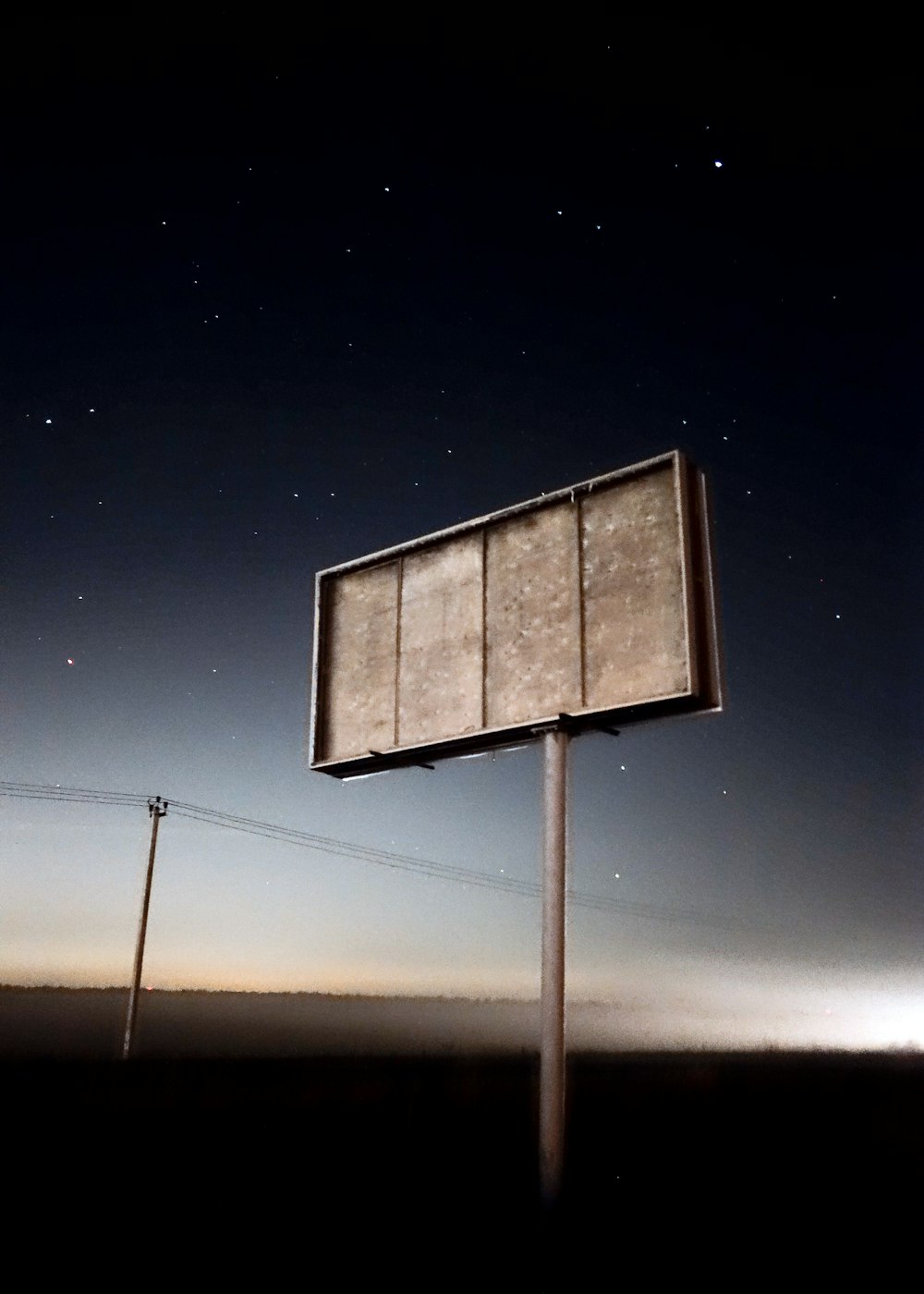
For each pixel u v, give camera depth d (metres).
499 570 9.97
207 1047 43.66
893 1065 42.12
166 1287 7.02
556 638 9.27
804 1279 7.87
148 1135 14.23
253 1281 7.21
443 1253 8.16
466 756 10.16
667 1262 8.20
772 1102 22.86
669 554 8.70
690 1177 12.81
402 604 10.79
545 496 9.66
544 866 8.80
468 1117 17.23
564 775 9.01
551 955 8.50
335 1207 9.97
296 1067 26.30
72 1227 8.81
